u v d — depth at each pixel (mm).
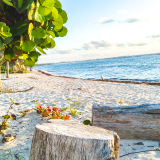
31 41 1163
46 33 1321
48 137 1381
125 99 8352
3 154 2896
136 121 3441
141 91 10797
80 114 5676
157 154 3029
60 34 1483
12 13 1142
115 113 3445
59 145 1350
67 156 1335
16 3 986
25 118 4871
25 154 2932
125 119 3447
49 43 1434
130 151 3123
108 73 32781
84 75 31328
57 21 1339
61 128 1575
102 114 3471
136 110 3439
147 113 3402
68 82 16156
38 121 4684
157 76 22859
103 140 1325
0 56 1314
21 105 6430
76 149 1323
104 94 9711
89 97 8750
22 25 1094
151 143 3406
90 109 6367
